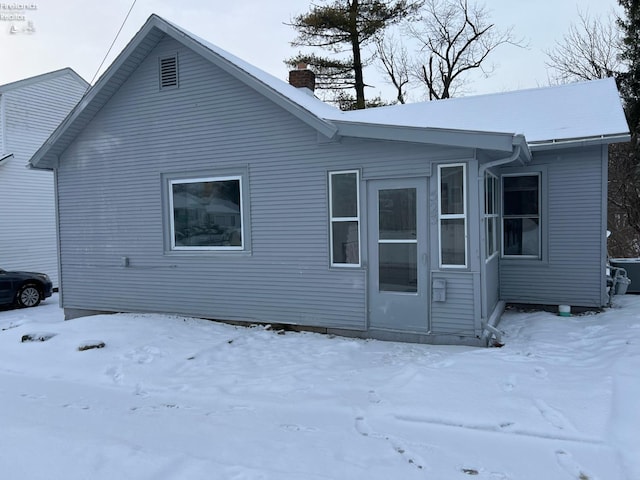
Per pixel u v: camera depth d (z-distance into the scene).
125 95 9.06
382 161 6.93
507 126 8.56
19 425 4.14
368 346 6.75
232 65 7.68
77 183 9.67
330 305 7.47
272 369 5.89
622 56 19.77
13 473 3.17
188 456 3.45
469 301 6.49
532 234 8.62
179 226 8.80
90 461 3.34
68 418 4.39
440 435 3.84
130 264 9.24
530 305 8.65
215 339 7.32
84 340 7.20
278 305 7.91
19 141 15.61
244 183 8.08
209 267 8.48
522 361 5.51
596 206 8.09
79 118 9.19
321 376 5.46
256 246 8.04
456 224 6.55
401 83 26.02
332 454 3.55
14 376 6.12
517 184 8.68
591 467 3.25
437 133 6.23
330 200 7.39
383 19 19.64
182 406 4.80
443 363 5.57
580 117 8.38
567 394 4.43
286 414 4.43
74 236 9.79
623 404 4.12
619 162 19.44
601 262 8.09
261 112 7.87
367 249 7.14
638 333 6.23
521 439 3.67
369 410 4.39
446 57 25.36
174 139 8.67
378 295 7.10
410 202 6.82
